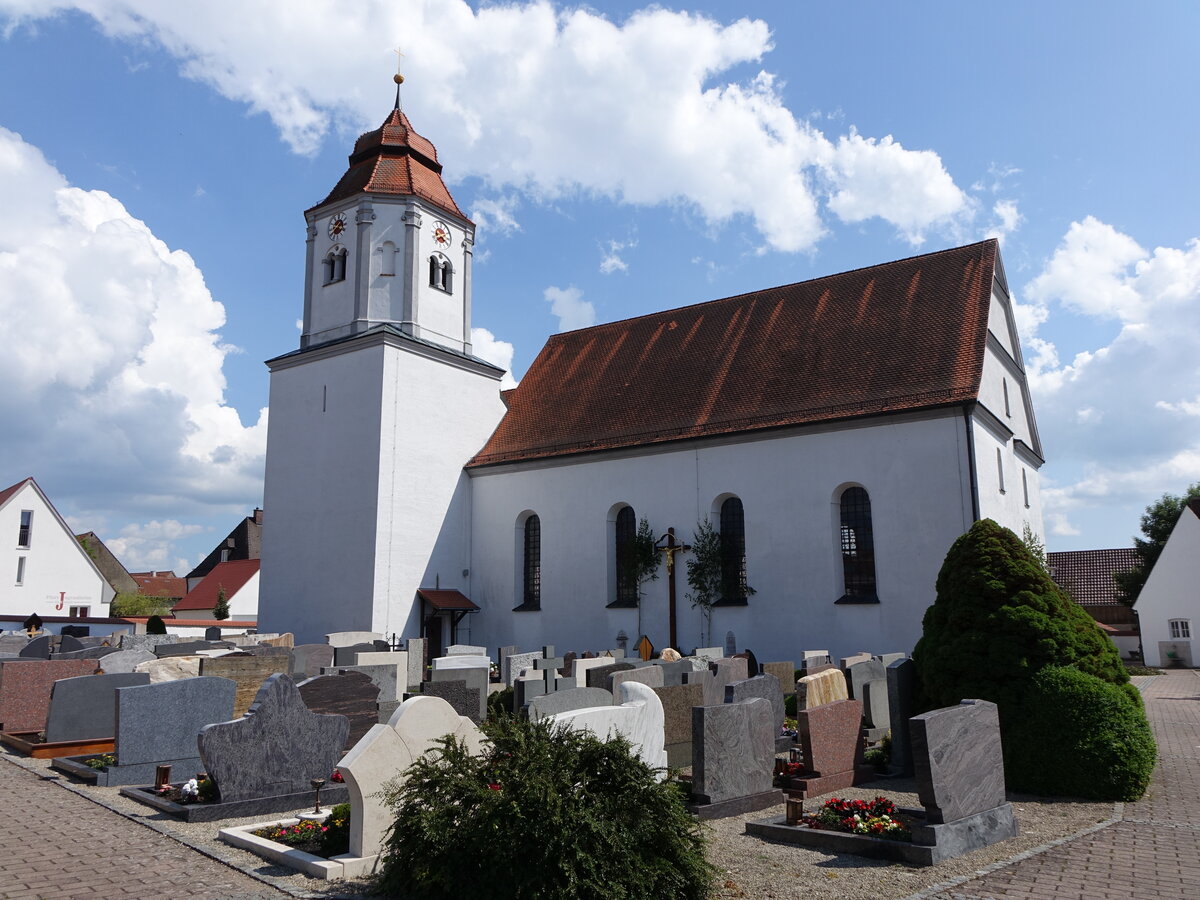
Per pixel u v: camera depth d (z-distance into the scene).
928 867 8.77
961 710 9.80
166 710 12.91
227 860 8.80
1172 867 8.71
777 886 8.20
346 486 32.38
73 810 11.00
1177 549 49.22
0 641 27.27
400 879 7.59
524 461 33.09
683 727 15.09
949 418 24.55
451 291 35.56
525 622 32.34
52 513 52.91
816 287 32.31
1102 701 12.15
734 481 28.19
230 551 83.38
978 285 28.09
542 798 7.09
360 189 34.50
